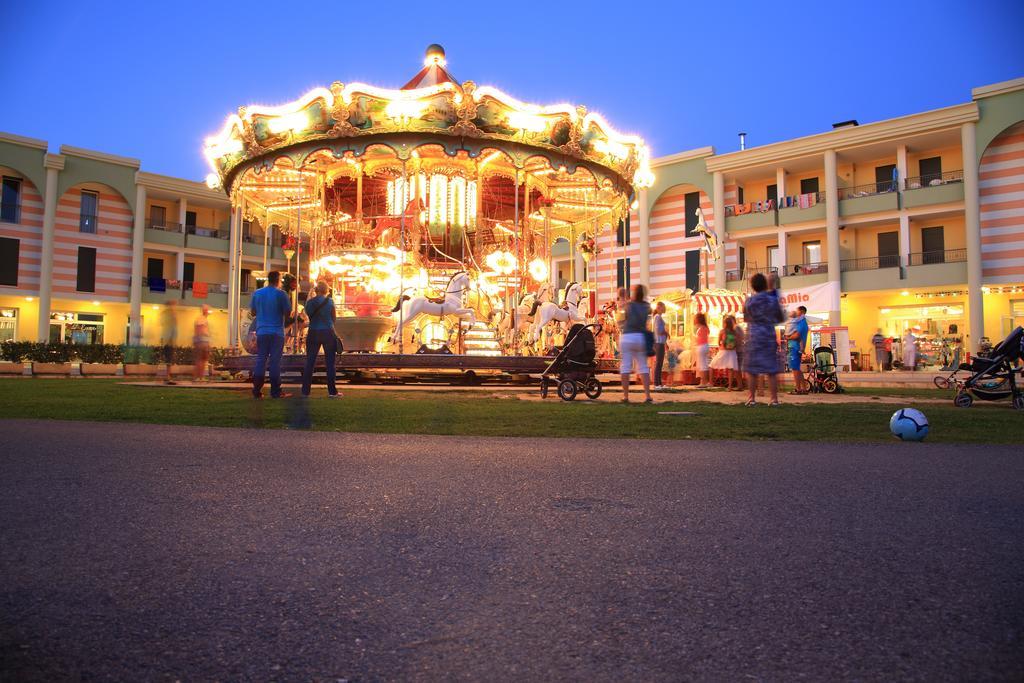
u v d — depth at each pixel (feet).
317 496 11.55
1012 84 98.99
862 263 113.39
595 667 5.52
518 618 6.50
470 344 56.13
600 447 17.83
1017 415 28.94
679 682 5.27
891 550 8.59
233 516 10.12
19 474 13.16
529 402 34.04
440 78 65.46
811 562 8.11
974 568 7.88
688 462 15.39
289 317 33.94
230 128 52.19
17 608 6.61
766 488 12.45
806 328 46.85
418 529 9.53
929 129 103.65
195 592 7.07
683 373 59.93
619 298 44.27
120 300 126.93
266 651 5.78
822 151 111.65
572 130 51.08
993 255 102.12
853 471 14.28
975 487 12.58
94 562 7.95
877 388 56.18
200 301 133.80
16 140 116.47
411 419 24.70
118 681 5.24
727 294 61.36
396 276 56.85
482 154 51.13
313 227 65.51
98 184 124.88
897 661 5.58
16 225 118.62
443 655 5.74
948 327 107.55
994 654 5.69
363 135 49.32
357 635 6.11
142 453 16.01
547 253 63.87
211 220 141.08
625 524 9.86
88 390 41.98
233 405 30.14
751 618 6.48
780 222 116.47
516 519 10.13
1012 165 101.35
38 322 120.47
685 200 127.85
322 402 32.17
